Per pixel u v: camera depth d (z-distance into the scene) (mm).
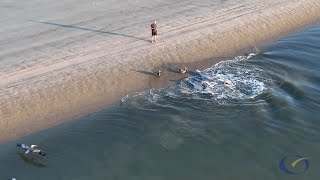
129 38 46812
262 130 33219
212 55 44625
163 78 40500
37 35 47719
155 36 45844
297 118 34406
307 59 43562
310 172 29578
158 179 29234
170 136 32875
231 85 38688
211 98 37062
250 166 30094
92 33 48031
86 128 34094
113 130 33781
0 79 39625
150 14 52688
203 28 49000
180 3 56062
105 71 41062
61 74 40438
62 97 37781
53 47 45031
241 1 56500
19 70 41031
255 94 37312
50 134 33625
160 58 43375
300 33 49781
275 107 35656
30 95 37594
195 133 33062
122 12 53500
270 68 41812
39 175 29719
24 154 31453
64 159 31016
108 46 45219
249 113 35031
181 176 29406
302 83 39062
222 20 51000
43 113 36062
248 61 43375
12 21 51469
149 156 31109
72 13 53531
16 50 44500
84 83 39438
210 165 30219
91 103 37375
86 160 30906
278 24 51219
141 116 35219
